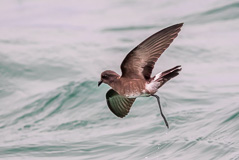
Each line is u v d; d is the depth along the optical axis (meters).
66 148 12.98
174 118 13.86
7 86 17.92
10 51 21.16
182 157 11.60
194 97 15.39
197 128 12.94
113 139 13.25
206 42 20.55
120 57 20.25
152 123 13.84
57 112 15.62
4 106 16.34
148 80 8.66
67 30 24.69
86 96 16.20
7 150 13.12
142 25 23.98
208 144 11.88
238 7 23.61
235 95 15.23
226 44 20.19
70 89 16.75
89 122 14.68
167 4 26.52
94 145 12.99
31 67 19.44
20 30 25.12
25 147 13.22
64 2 30.25
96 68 19.08
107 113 15.01
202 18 23.41
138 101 15.16
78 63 19.73
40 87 17.73
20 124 15.05
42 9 29.19
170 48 20.11
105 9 27.83
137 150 12.37
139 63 8.58
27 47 21.86
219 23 22.61
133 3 28.03
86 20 26.22
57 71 19.06
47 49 21.42
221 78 17.00
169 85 16.45
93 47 21.59
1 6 30.42
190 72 17.78
